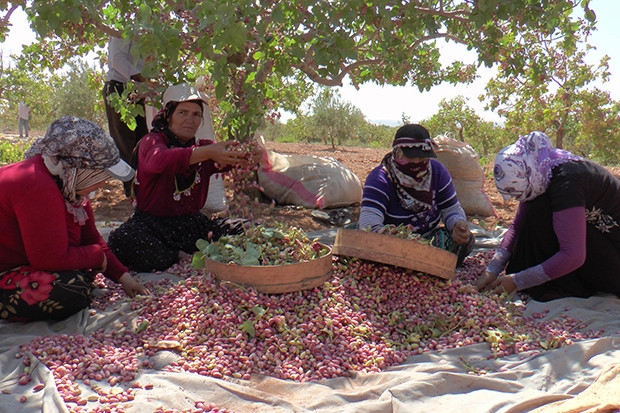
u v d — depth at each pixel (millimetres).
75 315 3547
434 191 4441
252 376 2963
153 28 3682
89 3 4039
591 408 2408
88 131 3309
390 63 5961
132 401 2629
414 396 2732
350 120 21922
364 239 3734
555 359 3102
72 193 3430
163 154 4145
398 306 3676
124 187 6555
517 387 2885
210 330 3215
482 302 3691
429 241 3986
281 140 25688
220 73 4309
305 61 5398
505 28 6160
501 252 4195
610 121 10602
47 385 2658
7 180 3254
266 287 3346
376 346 3256
